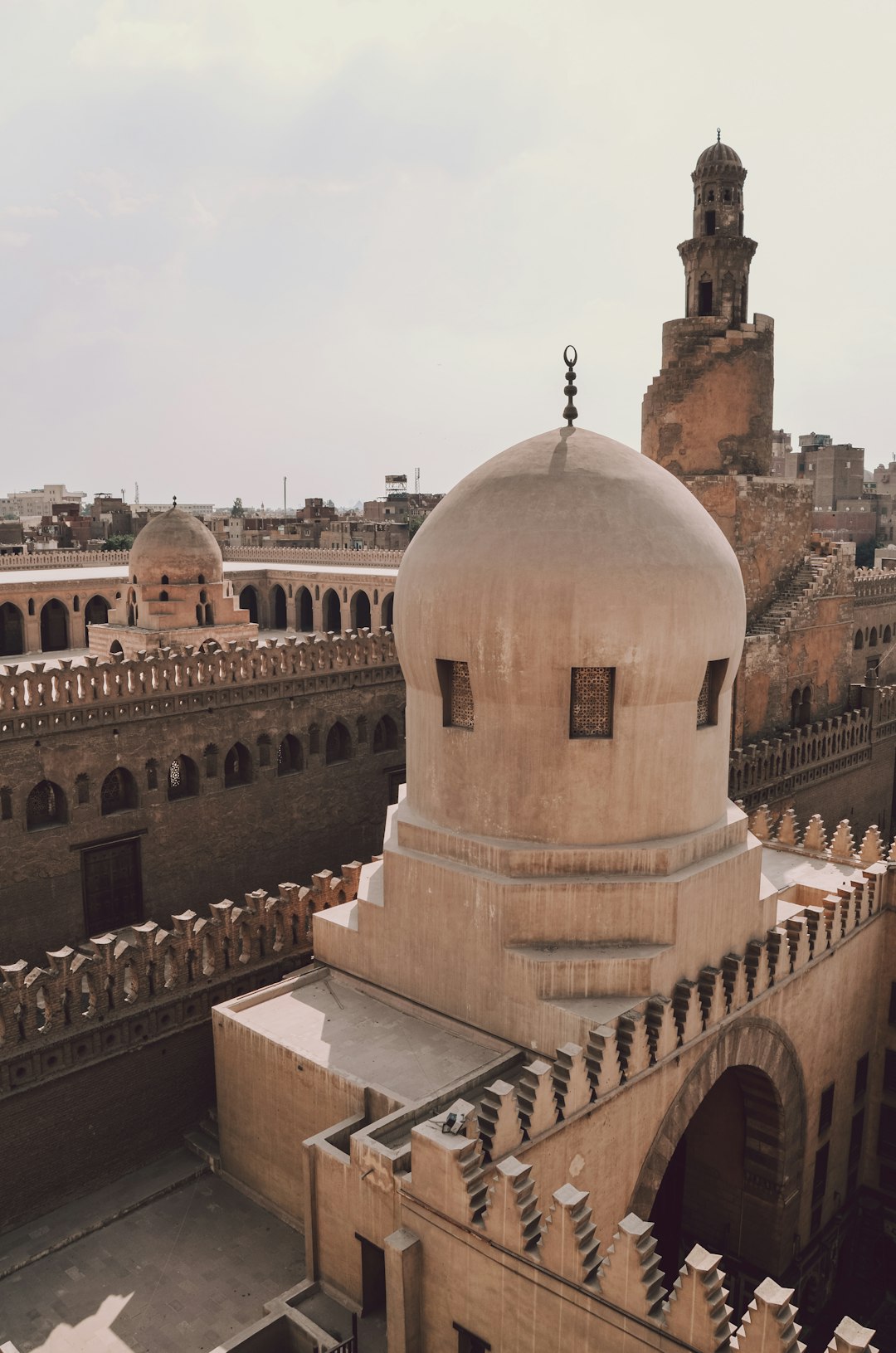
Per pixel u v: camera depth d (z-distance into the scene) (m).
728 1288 21.34
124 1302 15.80
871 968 22.70
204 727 28.48
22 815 24.84
